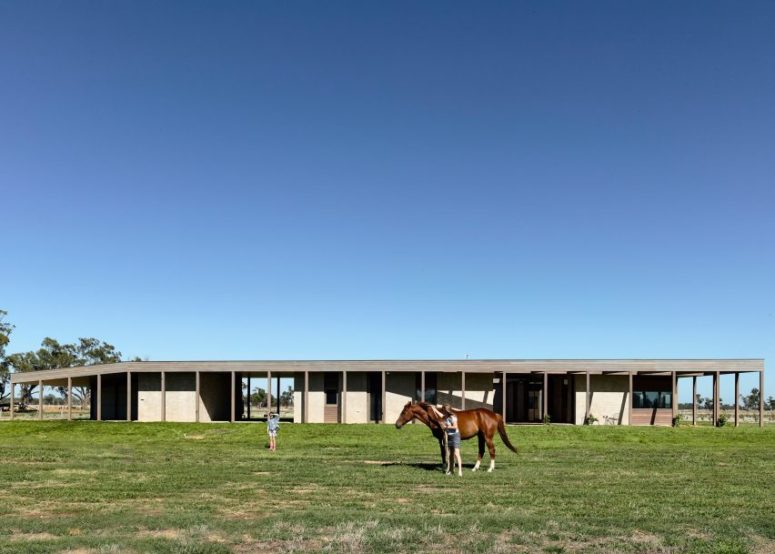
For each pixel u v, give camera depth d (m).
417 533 11.44
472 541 11.09
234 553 10.50
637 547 10.90
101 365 47.75
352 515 12.98
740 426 43.09
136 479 18.97
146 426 42.12
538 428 39.00
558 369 43.78
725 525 12.38
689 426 43.25
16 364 97.25
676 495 16.05
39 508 14.41
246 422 45.06
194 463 23.20
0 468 21.69
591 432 37.47
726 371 43.22
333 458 25.14
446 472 19.88
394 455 26.53
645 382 46.19
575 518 13.01
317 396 47.56
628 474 20.31
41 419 48.06
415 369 44.97
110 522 12.53
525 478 19.02
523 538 11.30
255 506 14.52
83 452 27.59
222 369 46.69
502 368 44.25
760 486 17.89
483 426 20.62
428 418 20.98
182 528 12.09
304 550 10.59
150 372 48.50
